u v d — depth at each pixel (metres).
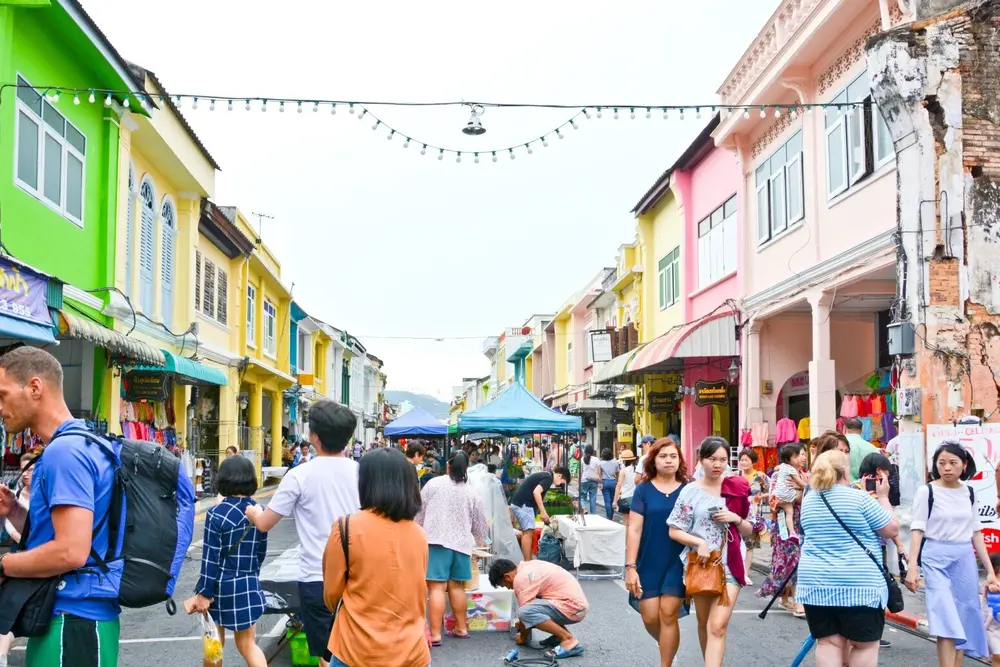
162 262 19.39
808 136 14.60
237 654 7.46
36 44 12.46
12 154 11.61
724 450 6.05
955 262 10.82
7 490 3.60
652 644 7.97
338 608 3.84
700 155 20.58
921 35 11.05
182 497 3.69
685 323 21.41
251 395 30.48
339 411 5.46
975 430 9.30
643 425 25.06
